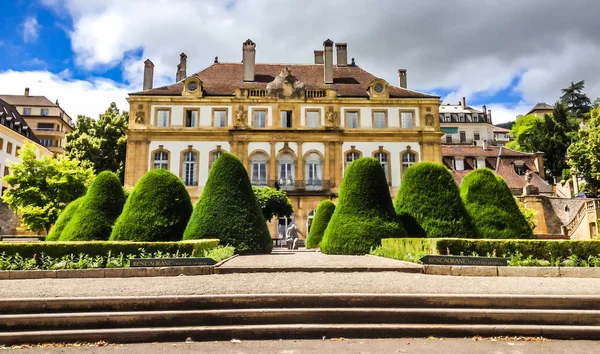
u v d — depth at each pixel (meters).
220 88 42.09
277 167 39.94
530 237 17.16
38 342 7.29
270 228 37.88
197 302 8.16
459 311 7.97
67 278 11.28
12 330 7.52
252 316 7.87
